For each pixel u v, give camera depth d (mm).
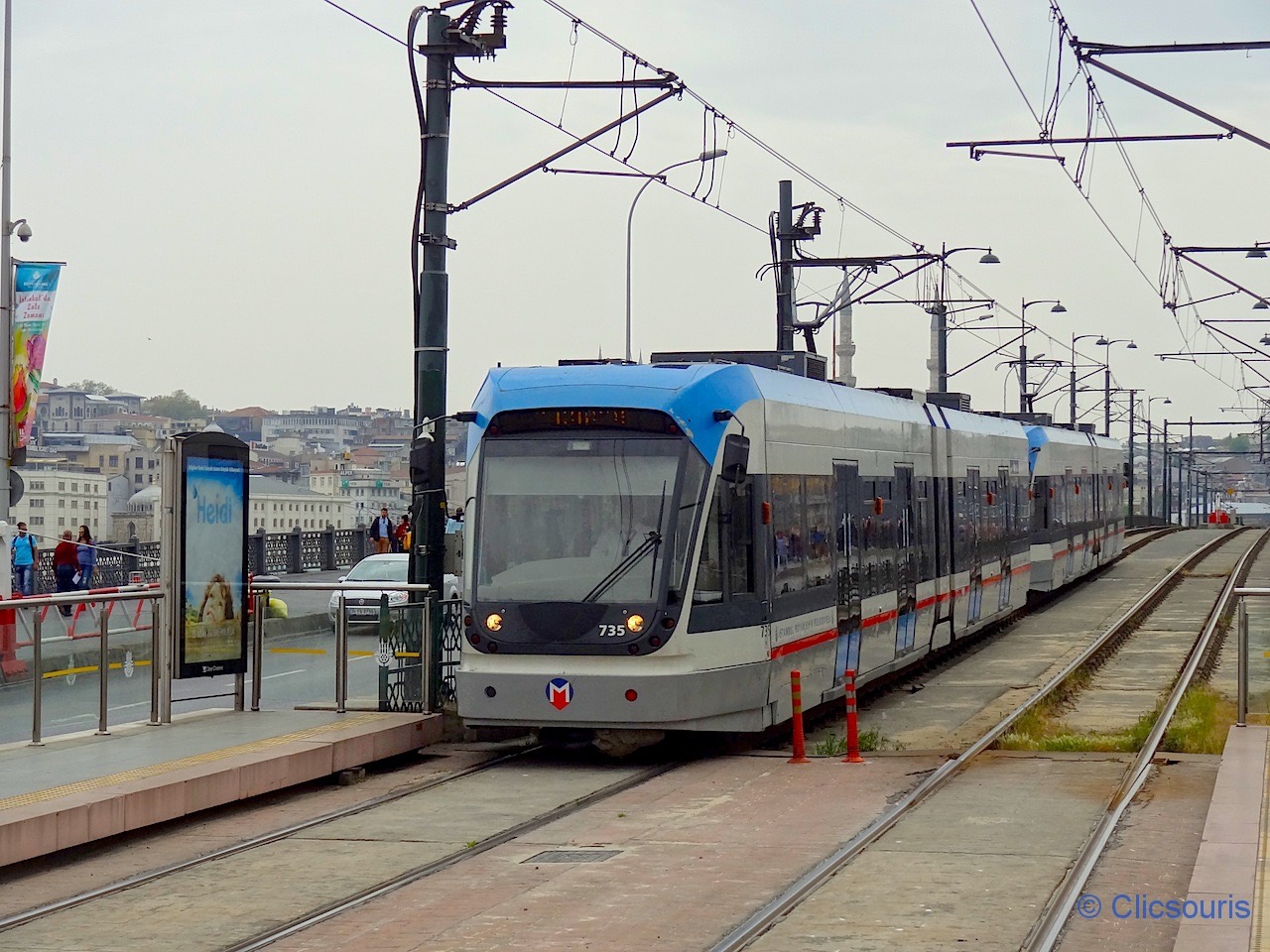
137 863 11102
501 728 17109
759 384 16891
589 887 9977
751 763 15484
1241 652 15789
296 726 15344
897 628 21938
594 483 15336
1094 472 46219
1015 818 12141
